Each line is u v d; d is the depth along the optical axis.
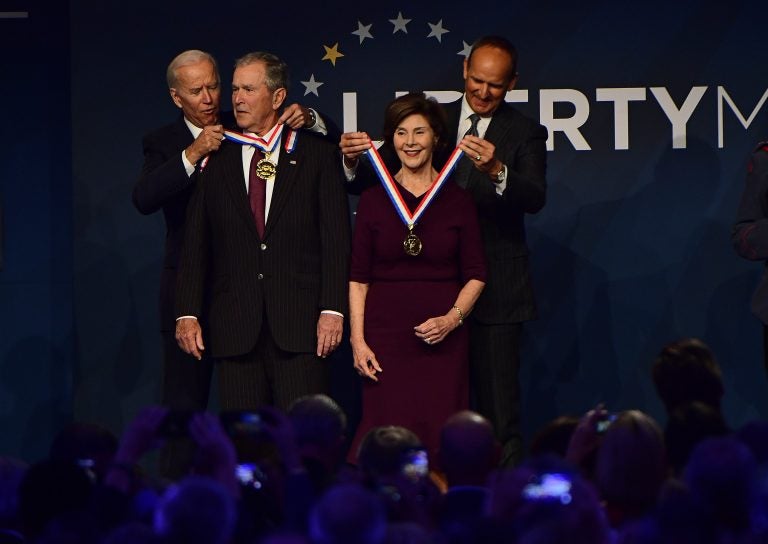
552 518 8.19
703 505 8.70
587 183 19.64
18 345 20.03
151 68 19.83
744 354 19.56
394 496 9.43
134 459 10.10
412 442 10.20
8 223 20.06
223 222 16.09
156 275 19.84
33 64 20.14
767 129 19.55
